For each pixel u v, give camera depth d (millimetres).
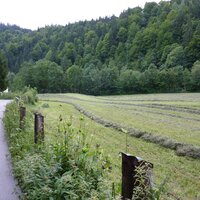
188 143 15453
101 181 4285
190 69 110312
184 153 14148
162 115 32312
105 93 115250
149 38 136750
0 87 63688
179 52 115125
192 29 123188
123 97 84875
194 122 26234
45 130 12266
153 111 37031
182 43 122125
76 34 171625
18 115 12125
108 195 3762
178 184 9719
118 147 15164
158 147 15961
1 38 179000
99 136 17859
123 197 3146
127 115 31625
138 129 20219
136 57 137125
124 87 112938
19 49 166250
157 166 12031
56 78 115250
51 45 168750
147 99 67688
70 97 77375
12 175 6695
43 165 5156
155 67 117625
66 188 4367
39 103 40688
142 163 2990
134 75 112000
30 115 12875
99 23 179000
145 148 15570
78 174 4625
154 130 20312
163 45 128875
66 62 147000
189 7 143500
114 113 33531
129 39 149250
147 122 25656
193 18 136500
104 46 152375
